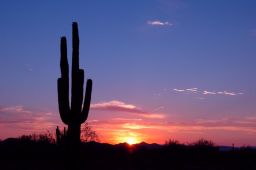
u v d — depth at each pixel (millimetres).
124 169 36500
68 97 17406
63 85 17250
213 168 39312
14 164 34719
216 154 48344
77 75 17516
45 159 35906
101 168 35312
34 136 39875
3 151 38656
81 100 17594
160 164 41812
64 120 17484
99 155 42125
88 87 17719
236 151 50531
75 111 17469
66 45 17297
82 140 36531
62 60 17250
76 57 17625
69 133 17516
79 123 17609
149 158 45438
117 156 43625
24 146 38469
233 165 41812
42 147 37500
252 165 42094
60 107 17406
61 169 28953
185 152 47594
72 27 17781
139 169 37281
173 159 44406
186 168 39094
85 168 33906
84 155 35656
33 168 32031
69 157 17484
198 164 42844
